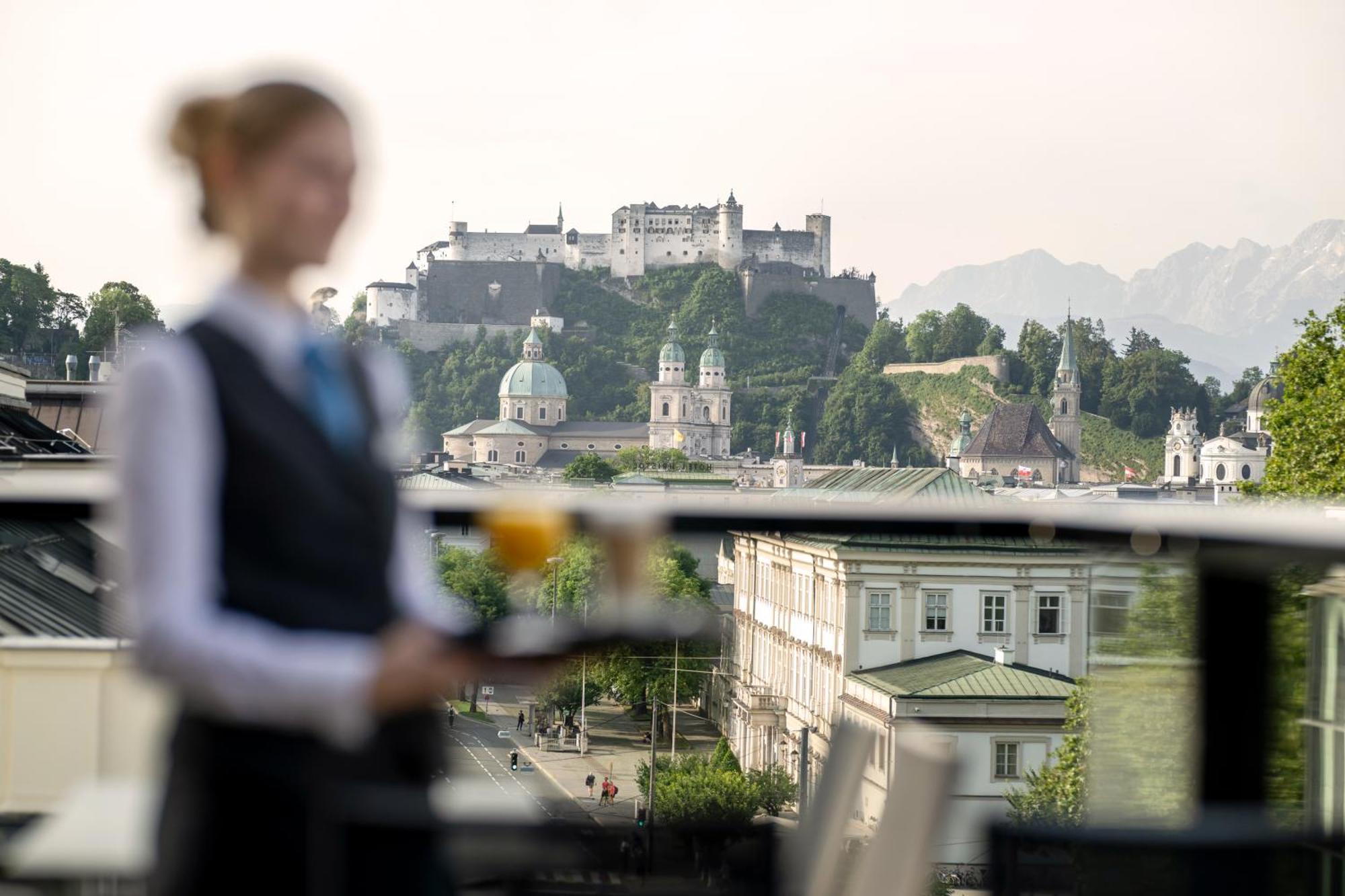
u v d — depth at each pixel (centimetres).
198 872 236
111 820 283
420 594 276
